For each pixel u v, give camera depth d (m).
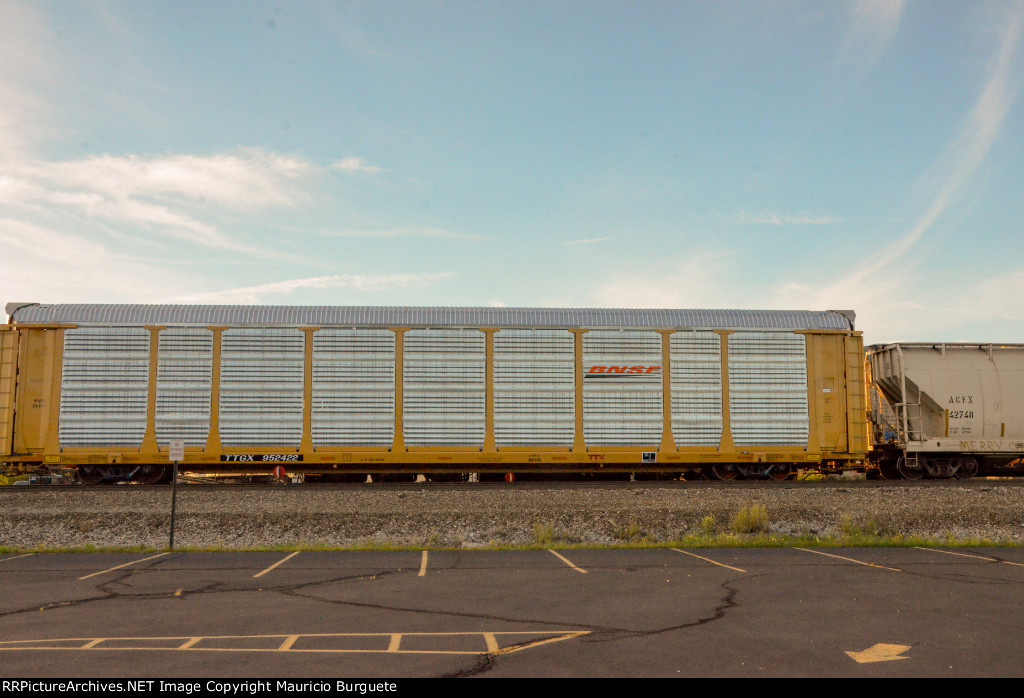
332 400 23.02
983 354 26.44
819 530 19.22
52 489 21.02
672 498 21.08
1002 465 26.91
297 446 22.88
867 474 27.73
